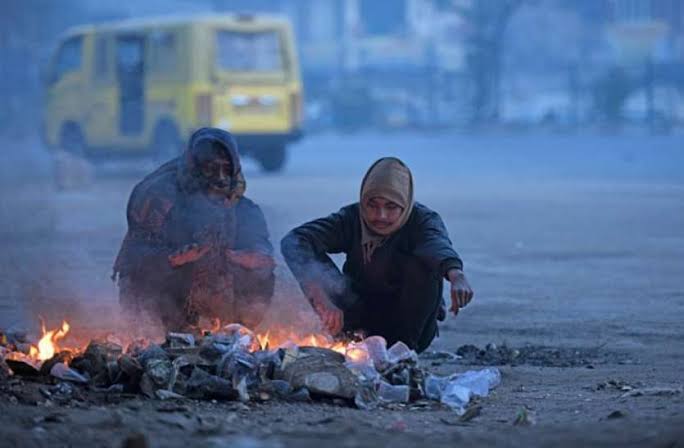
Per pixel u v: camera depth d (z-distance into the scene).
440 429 10.96
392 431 10.71
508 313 20.70
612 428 10.70
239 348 12.86
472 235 32.03
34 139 92.56
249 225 14.77
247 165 63.69
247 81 52.16
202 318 14.50
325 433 10.50
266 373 12.73
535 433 10.57
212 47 51.59
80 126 55.38
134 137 53.47
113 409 11.62
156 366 12.43
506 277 24.83
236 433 10.45
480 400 13.03
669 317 20.22
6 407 11.46
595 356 16.72
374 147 85.06
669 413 11.70
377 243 14.34
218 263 14.48
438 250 13.85
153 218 14.44
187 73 51.44
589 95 120.94
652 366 15.87
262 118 52.56
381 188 14.09
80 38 55.41
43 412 11.28
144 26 53.09
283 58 53.03
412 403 12.68
